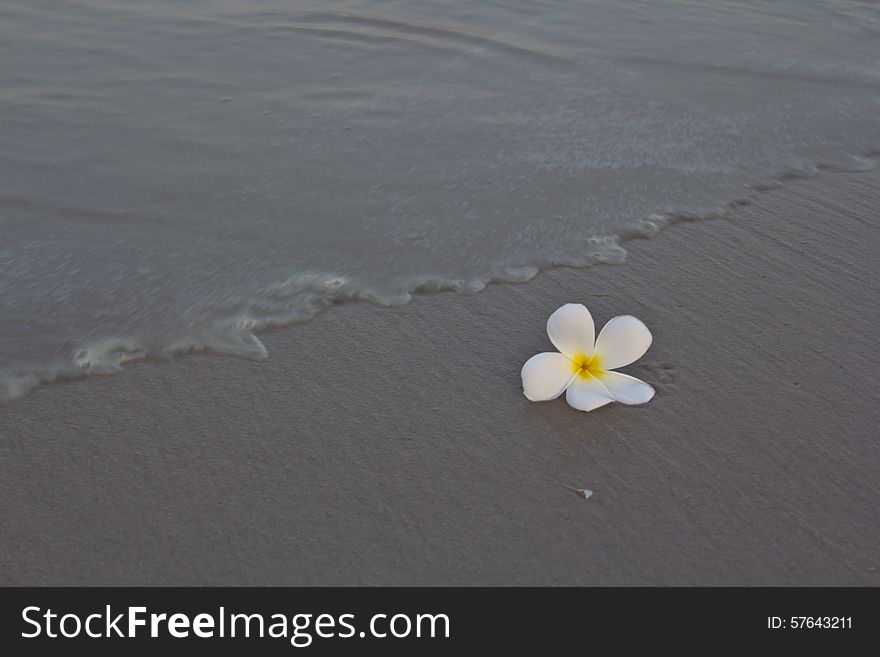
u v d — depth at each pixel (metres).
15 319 2.52
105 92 3.81
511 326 2.56
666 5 4.86
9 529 1.90
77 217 2.98
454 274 2.76
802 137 3.61
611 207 3.11
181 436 2.16
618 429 2.19
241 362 2.40
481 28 4.52
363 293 2.67
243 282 2.70
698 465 2.09
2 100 3.70
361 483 2.04
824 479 2.06
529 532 1.93
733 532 1.93
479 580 1.83
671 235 2.98
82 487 2.01
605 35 4.47
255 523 1.94
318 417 2.22
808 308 2.64
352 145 3.45
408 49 4.28
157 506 1.97
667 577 1.84
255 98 3.80
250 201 3.09
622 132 3.59
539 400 2.26
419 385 2.33
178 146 3.43
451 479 2.05
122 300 2.61
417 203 3.10
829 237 2.99
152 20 4.51
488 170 3.30
